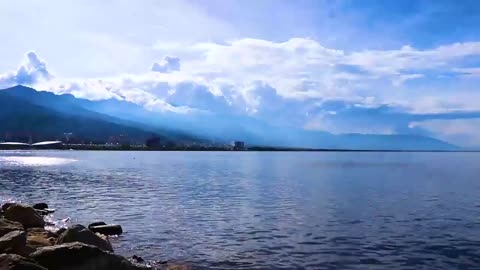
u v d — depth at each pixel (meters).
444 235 36.09
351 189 76.75
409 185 85.50
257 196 64.69
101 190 72.00
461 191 73.25
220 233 36.41
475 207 52.91
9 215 33.16
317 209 50.78
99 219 42.97
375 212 48.56
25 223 33.06
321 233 36.62
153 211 48.62
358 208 51.78
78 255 20.78
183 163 195.12
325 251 30.56
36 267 18.39
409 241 33.78
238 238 34.50
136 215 45.62
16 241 21.08
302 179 102.12
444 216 45.91
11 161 179.50
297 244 32.56
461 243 33.19
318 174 122.94
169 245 31.94
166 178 101.94
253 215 46.06
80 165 156.88
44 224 35.97
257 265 27.12
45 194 65.19
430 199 61.66
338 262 27.92
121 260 21.98
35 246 24.33
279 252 30.22
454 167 177.75
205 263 27.41
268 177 108.38
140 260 27.48
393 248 31.53
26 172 115.19
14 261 18.17
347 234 36.25
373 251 30.67
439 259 28.80
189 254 29.48
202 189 75.31
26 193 66.38
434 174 125.19
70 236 24.95
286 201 58.59
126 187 77.88
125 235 35.25
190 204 54.97
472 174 125.06
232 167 162.50
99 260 21.14
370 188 78.75
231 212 48.12
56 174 109.62
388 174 124.06
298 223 41.31
